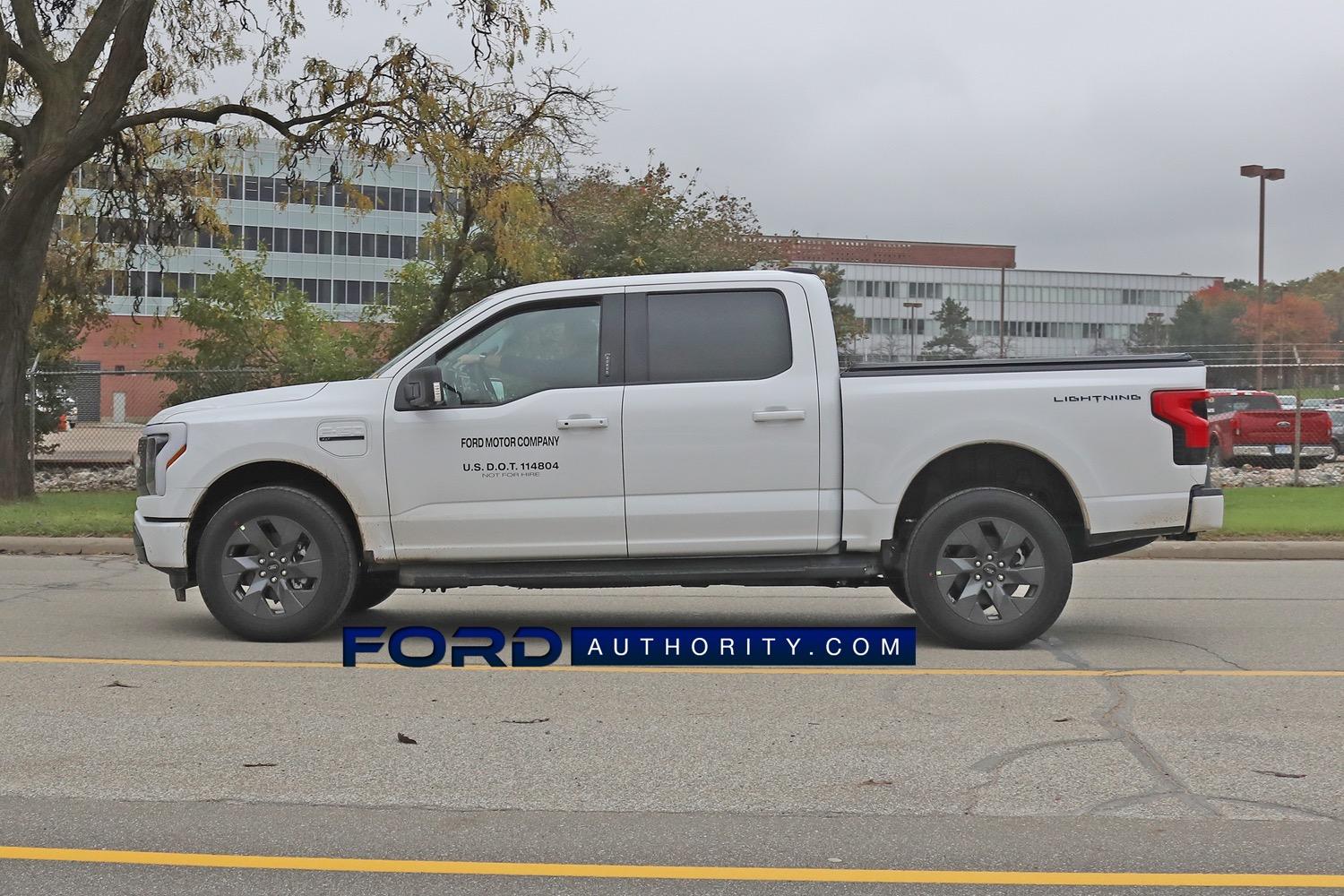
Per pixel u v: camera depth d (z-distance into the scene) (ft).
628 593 37.24
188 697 22.66
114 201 79.51
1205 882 14.02
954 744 19.62
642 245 94.12
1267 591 37.35
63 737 19.89
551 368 27.50
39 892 13.70
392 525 27.35
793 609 33.53
